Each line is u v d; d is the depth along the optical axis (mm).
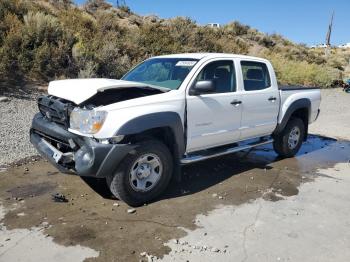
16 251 3686
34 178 5574
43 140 5180
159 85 5418
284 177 6199
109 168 4426
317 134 10094
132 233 4102
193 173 6188
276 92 6742
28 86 10969
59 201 4836
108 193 5164
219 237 4094
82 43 13484
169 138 5059
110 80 5148
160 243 3920
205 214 4645
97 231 4113
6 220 4289
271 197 5289
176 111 4961
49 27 13266
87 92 4523
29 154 6547
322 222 4562
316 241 4094
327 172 6605
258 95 6312
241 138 6258
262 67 6605
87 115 4398
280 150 7309
